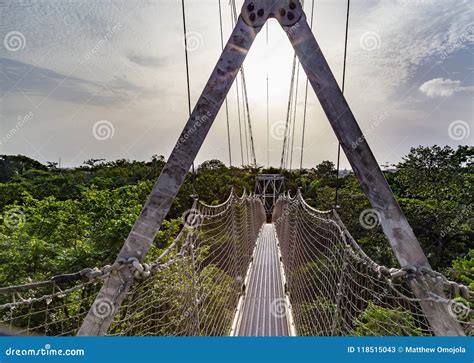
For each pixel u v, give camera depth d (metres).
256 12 2.48
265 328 5.97
